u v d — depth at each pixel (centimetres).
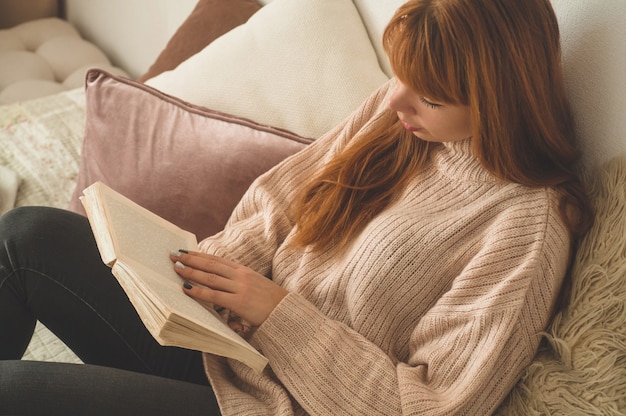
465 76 89
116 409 92
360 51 135
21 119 180
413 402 89
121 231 94
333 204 110
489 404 90
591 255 91
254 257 116
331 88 132
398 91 95
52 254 106
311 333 97
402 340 102
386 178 109
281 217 119
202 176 134
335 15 137
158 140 139
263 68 139
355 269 102
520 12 88
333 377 95
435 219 100
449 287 99
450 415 88
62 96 191
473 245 96
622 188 91
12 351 108
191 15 167
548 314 92
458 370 91
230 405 96
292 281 111
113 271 88
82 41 231
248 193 123
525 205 94
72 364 96
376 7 137
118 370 97
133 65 232
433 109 94
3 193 158
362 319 100
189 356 111
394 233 100
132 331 109
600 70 97
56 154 171
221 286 99
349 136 118
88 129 147
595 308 88
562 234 92
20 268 105
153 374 112
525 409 90
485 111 91
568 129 99
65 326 109
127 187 140
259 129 132
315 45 135
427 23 87
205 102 143
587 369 86
